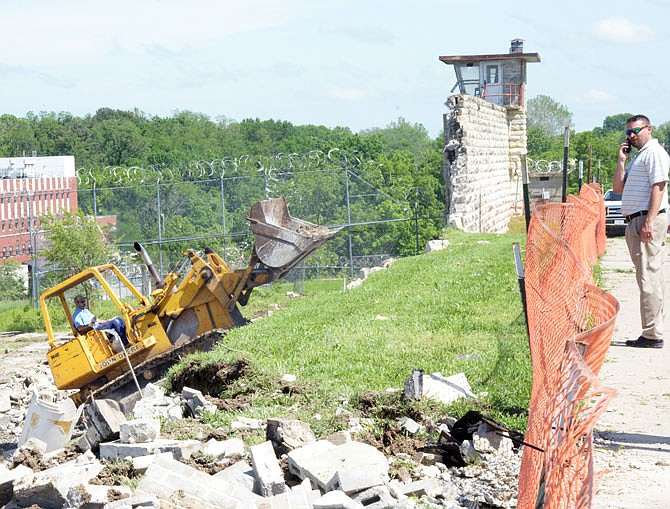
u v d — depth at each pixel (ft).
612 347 36.99
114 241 105.19
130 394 48.62
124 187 110.32
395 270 73.67
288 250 54.85
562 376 15.10
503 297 53.98
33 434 31.09
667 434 25.16
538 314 22.71
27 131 336.49
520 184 166.81
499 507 20.63
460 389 30.99
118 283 101.19
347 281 105.70
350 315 51.60
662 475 21.56
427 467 23.99
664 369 32.78
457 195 117.80
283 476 22.91
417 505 20.58
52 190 111.34
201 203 112.47
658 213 35.47
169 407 32.27
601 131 644.69
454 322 46.47
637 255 35.86
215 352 38.50
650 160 34.60
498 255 77.77
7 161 201.87
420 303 53.98
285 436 25.14
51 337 50.80
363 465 21.12
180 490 19.98
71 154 325.21
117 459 25.04
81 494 19.99
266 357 40.34
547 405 16.19
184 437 27.86
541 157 313.73
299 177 110.73
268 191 106.93
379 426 27.73
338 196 110.11
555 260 23.98
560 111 458.09
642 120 34.68
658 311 36.24
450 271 68.64
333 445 23.80
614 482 21.07
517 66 161.38
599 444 24.44
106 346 50.11
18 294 113.29
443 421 27.45
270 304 90.84
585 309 20.06
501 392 30.66
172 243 110.93
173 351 48.49
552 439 15.12
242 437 27.30
